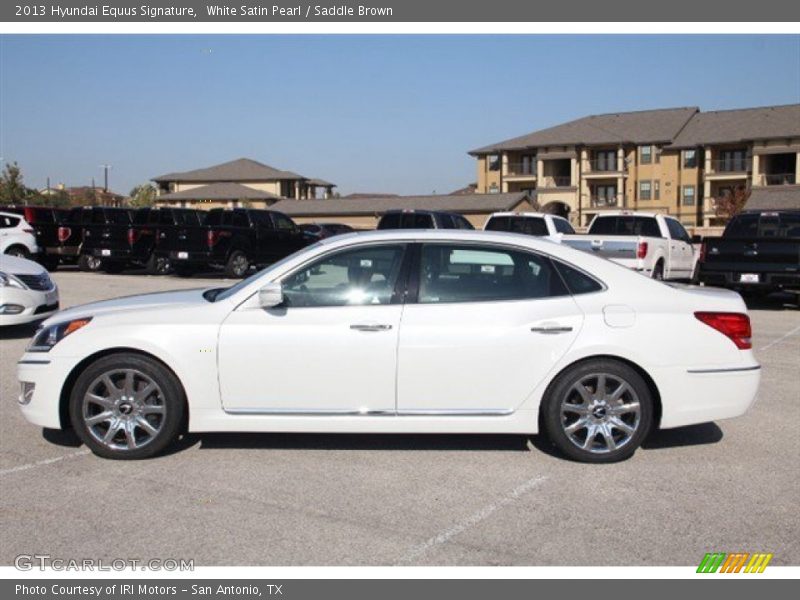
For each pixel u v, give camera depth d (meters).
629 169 61.03
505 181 65.38
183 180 80.06
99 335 5.34
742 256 14.04
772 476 5.16
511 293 5.41
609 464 5.38
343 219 62.34
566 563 3.95
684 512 4.55
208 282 19.88
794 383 8.02
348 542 4.17
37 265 10.77
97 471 5.23
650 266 16.06
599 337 5.28
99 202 73.62
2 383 7.80
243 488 4.93
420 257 5.46
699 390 5.37
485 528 4.34
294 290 5.43
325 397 5.33
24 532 4.28
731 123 58.38
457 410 5.34
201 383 5.33
